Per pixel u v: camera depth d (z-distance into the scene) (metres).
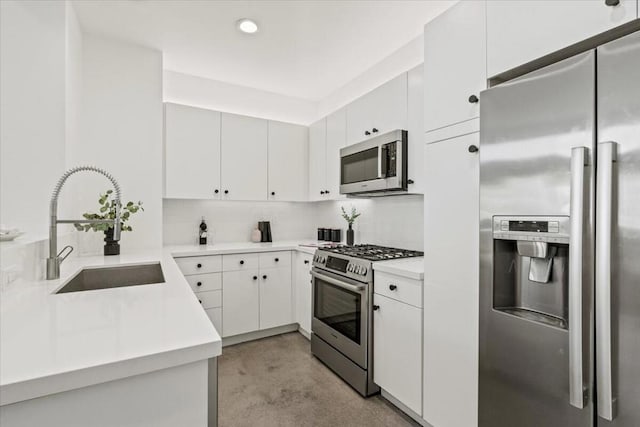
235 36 2.47
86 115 2.41
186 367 0.73
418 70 2.14
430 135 1.67
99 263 1.86
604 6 1.00
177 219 3.17
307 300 2.97
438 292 1.62
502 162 1.22
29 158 1.80
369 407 1.96
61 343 0.71
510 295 1.29
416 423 1.81
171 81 3.07
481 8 1.41
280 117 3.66
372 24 2.32
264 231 3.49
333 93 3.59
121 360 0.64
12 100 1.78
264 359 2.61
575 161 0.95
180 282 1.34
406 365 1.81
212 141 3.04
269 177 3.36
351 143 2.83
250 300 2.95
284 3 2.08
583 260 0.95
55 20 1.85
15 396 0.56
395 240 2.73
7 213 1.77
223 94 3.32
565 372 1.03
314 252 2.78
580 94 0.99
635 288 0.87
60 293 1.23
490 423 1.28
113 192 2.49
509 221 1.19
